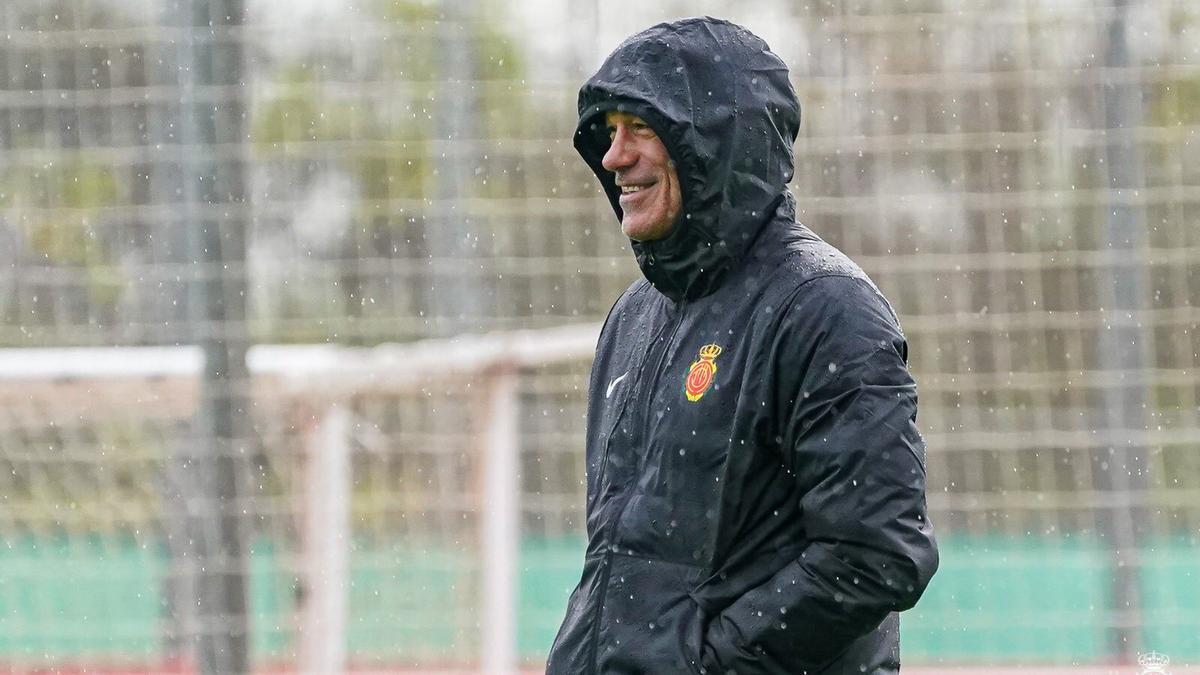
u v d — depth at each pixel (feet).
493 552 77.36
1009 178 70.79
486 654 77.77
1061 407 72.23
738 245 35.50
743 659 33.60
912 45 71.10
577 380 76.64
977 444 72.23
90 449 80.12
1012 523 77.46
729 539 34.40
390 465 78.23
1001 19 70.44
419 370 73.41
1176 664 75.82
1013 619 75.20
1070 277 70.79
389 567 79.46
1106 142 68.59
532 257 72.38
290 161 72.38
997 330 71.31
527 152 72.02
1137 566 68.74
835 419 32.83
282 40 69.82
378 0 100.17
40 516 80.84
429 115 71.82
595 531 36.83
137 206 72.90
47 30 79.41
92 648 83.92
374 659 80.64
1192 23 71.00
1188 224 70.28
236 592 67.87
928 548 32.48
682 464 34.94
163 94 70.74
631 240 37.19
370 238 72.90
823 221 71.67
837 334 33.22
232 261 68.49
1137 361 68.49
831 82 71.41
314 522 77.36
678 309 37.22
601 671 35.24
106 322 75.61
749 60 36.06
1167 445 71.61
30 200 73.77
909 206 71.20
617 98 35.60
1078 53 70.18
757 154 35.60
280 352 73.05
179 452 68.74
